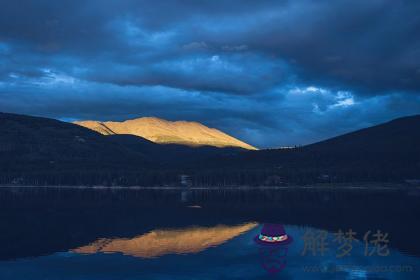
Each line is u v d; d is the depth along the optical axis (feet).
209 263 256.52
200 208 597.93
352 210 546.26
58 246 314.14
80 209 588.09
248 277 226.38
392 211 528.63
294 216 487.61
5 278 229.66
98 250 298.97
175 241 331.77
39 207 612.70
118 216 506.07
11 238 350.64
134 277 227.40
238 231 379.14
